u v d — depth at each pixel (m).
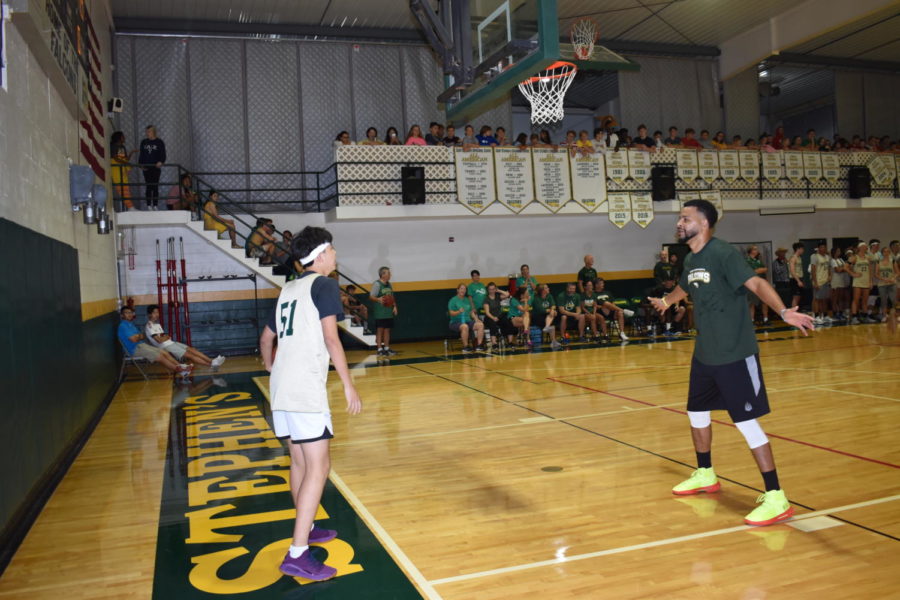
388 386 8.62
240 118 14.34
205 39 14.15
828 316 16.12
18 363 3.99
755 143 17.58
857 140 18.09
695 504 3.75
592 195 15.02
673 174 15.40
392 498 4.05
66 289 5.83
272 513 3.85
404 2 13.77
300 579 2.94
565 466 4.64
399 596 2.74
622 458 4.78
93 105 8.88
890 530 3.25
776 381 7.73
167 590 2.88
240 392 8.54
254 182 14.44
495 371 9.65
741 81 18.00
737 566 2.92
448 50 8.29
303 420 2.89
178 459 5.22
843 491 3.86
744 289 3.46
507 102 16.25
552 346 12.35
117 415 7.29
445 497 4.05
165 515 3.89
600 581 2.82
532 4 7.02
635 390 7.56
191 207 12.88
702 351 3.60
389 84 15.32
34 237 4.70
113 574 3.06
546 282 15.91
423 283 15.12
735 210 16.23
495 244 15.59
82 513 3.98
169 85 13.89
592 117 19.92
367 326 13.72
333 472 4.68
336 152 13.49
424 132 15.52
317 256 3.12
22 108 4.77
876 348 10.31
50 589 2.92
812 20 14.88
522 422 6.12
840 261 14.62
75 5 7.23
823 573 2.82
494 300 12.70
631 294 16.48
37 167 5.18
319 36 14.70
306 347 2.95
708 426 3.89
